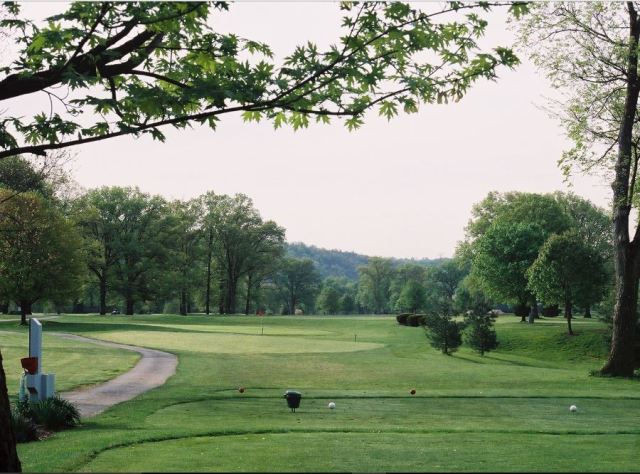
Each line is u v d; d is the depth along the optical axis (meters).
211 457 10.87
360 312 197.62
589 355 43.78
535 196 80.56
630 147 31.58
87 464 10.34
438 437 13.75
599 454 11.71
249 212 109.31
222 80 7.49
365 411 19.41
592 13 29.72
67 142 7.10
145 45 8.21
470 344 44.75
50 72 7.38
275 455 11.10
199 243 107.44
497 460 10.88
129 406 19.70
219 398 21.97
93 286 92.94
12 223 58.03
